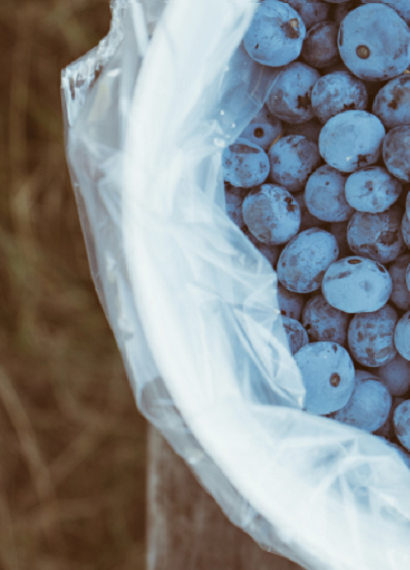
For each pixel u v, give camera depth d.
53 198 0.80
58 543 0.82
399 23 0.46
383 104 0.47
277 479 0.45
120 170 0.46
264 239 0.48
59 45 0.77
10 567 0.82
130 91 0.46
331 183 0.48
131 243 0.46
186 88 0.46
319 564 0.46
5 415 0.83
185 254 0.47
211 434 0.45
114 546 0.82
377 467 0.46
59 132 0.78
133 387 0.48
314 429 0.46
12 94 0.78
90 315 0.81
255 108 0.48
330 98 0.47
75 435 0.82
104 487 0.82
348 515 0.45
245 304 0.47
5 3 0.76
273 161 0.49
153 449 0.55
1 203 0.80
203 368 0.46
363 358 0.48
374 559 0.45
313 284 0.48
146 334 0.45
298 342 0.48
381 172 0.47
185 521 0.55
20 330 0.82
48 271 0.81
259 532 0.48
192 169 0.47
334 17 0.49
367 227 0.48
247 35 0.47
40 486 0.83
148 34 0.46
